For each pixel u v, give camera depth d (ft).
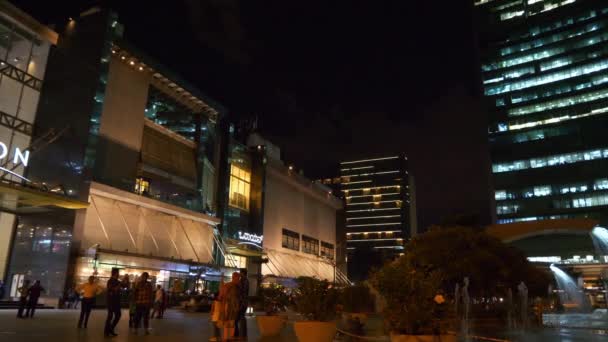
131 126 152.25
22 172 119.96
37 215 120.47
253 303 102.89
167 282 145.79
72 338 40.09
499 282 103.45
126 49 148.05
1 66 116.98
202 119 190.70
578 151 364.17
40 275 114.01
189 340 41.68
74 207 115.34
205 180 192.44
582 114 371.15
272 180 264.72
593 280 255.29
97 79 127.54
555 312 204.54
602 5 386.93
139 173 152.56
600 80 370.94
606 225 336.90
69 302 108.78
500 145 395.55
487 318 98.37
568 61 388.78
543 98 390.21
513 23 424.05
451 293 107.55
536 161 377.50
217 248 186.09
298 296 41.39
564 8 403.54
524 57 409.90
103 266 121.70
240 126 278.05
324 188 334.85
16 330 46.01
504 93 408.26
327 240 331.16
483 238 106.73
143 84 160.56
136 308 49.75
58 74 128.98
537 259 268.00
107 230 131.75
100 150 137.59
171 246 157.89
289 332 54.54
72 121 124.26
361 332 57.88
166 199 166.71
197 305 114.32
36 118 125.18
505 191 382.01
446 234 107.04
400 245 605.73
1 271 116.57
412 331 30.04
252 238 225.97
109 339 40.65
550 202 362.74
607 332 69.46
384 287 31.81
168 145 171.22
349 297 88.12
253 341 42.39
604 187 346.54
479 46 432.25
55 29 136.56
